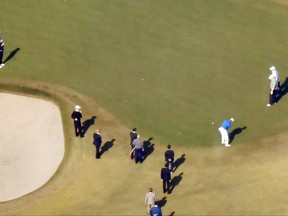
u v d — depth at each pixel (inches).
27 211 4335.6
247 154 4655.5
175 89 5113.2
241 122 4877.0
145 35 5506.9
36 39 5511.8
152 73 5231.3
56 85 5157.5
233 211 4266.7
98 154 4626.0
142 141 4655.5
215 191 4399.6
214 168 4562.0
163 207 4301.2
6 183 4586.6
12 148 4803.2
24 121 4960.6
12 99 5103.3
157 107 4987.7
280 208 4276.6
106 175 4530.0
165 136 4790.8
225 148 4702.3
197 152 4682.6
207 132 4815.5
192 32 5521.7
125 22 5610.2
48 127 4904.0
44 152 4758.9
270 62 5295.3
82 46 5442.9
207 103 5012.3
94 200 4377.5
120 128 4847.4
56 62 5329.7
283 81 5152.6
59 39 5502.0
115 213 4271.7
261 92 5078.7
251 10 5708.7
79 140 4758.9
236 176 4500.5
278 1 5787.4
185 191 4404.5
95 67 5285.4
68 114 4940.9
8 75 5246.1
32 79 5211.6
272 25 5590.6
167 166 4473.4
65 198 4404.5
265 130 4820.4
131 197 4379.9
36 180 4589.1
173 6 5733.3
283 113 4936.0
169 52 5378.9
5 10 5733.3
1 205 4389.8
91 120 4896.7
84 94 5088.6
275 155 4638.3
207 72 5231.3
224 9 5713.6
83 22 5620.1
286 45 5428.2
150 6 5733.3
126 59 5339.6
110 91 5103.3
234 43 5442.9
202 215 4239.7
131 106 4997.5
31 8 5743.1
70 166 4601.4
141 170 4557.1
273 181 4456.2
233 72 5226.4
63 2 5772.6
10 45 5467.5
